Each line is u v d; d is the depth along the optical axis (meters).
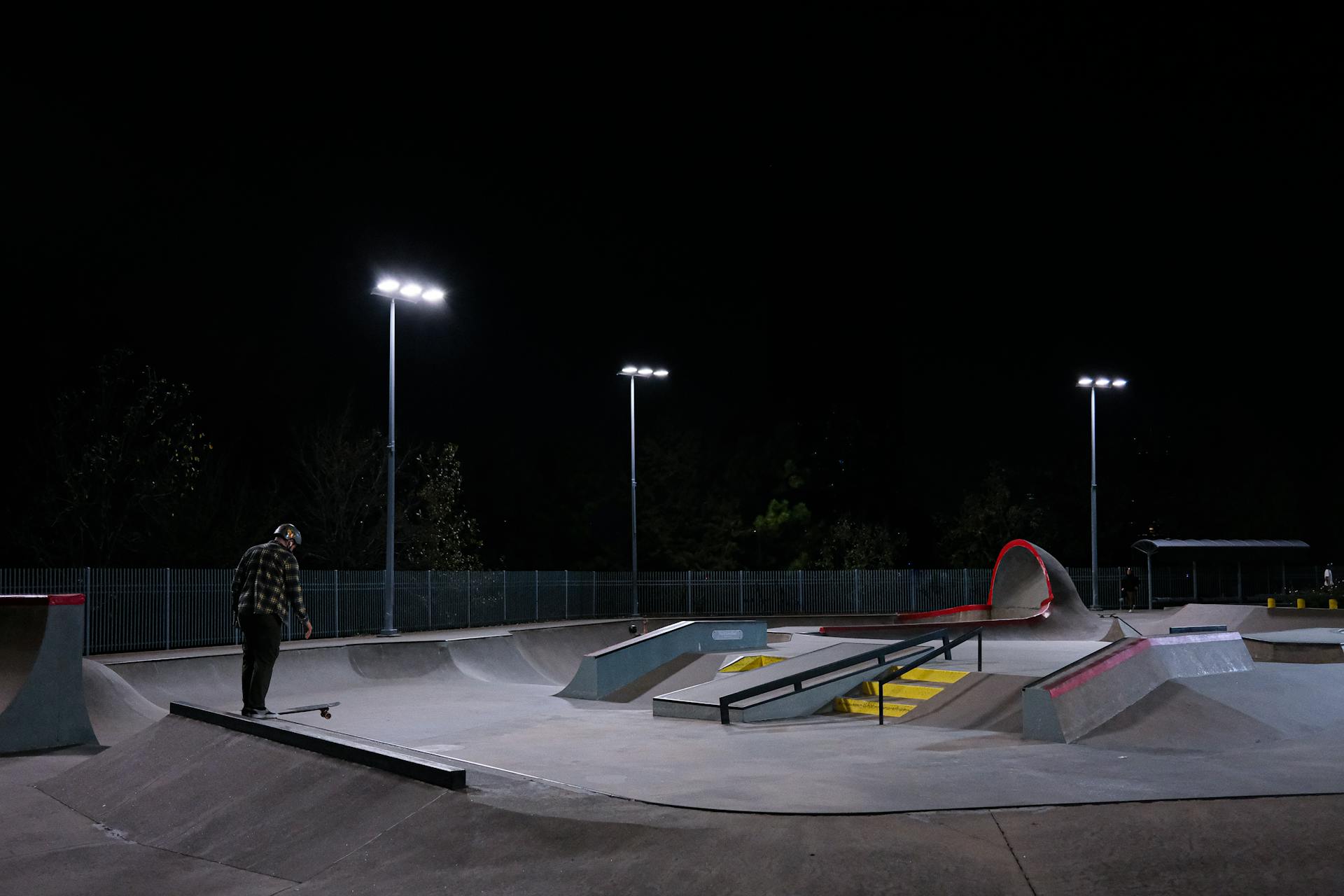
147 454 26.00
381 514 32.03
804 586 37.88
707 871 5.58
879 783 7.49
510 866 5.91
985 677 12.41
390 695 16.31
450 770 6.91
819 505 44.78
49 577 17.67
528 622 31.34
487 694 16.44
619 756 9.38
